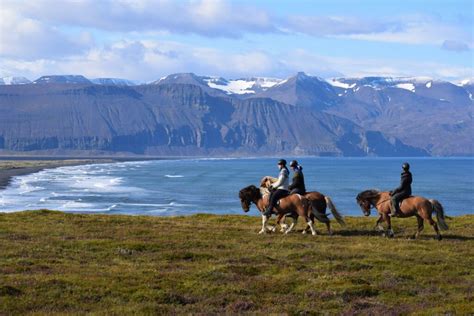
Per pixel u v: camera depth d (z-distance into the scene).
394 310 18.12
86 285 19.98
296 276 22.14
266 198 31.86
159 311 17.56
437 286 21.00
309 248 27.55
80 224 35.25
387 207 30.75
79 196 138.62
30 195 138.12
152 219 39.06
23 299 18.30
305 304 18.78
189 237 30.48
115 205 117.62
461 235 31.86
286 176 31.67
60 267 22.92
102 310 17.59
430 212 29.58
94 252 26.34
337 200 135.38
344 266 23.64
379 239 30.17
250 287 20.50
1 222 35.66
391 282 21.50
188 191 160.25
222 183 199.50
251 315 17.42
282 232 32.53
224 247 27.86
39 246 27.03
